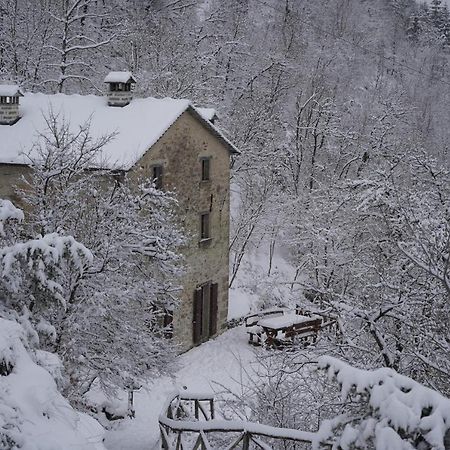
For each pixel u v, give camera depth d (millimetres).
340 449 6176
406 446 5766
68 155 14977
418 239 10703
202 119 22156
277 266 32438
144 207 17469
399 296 12211
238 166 32688
